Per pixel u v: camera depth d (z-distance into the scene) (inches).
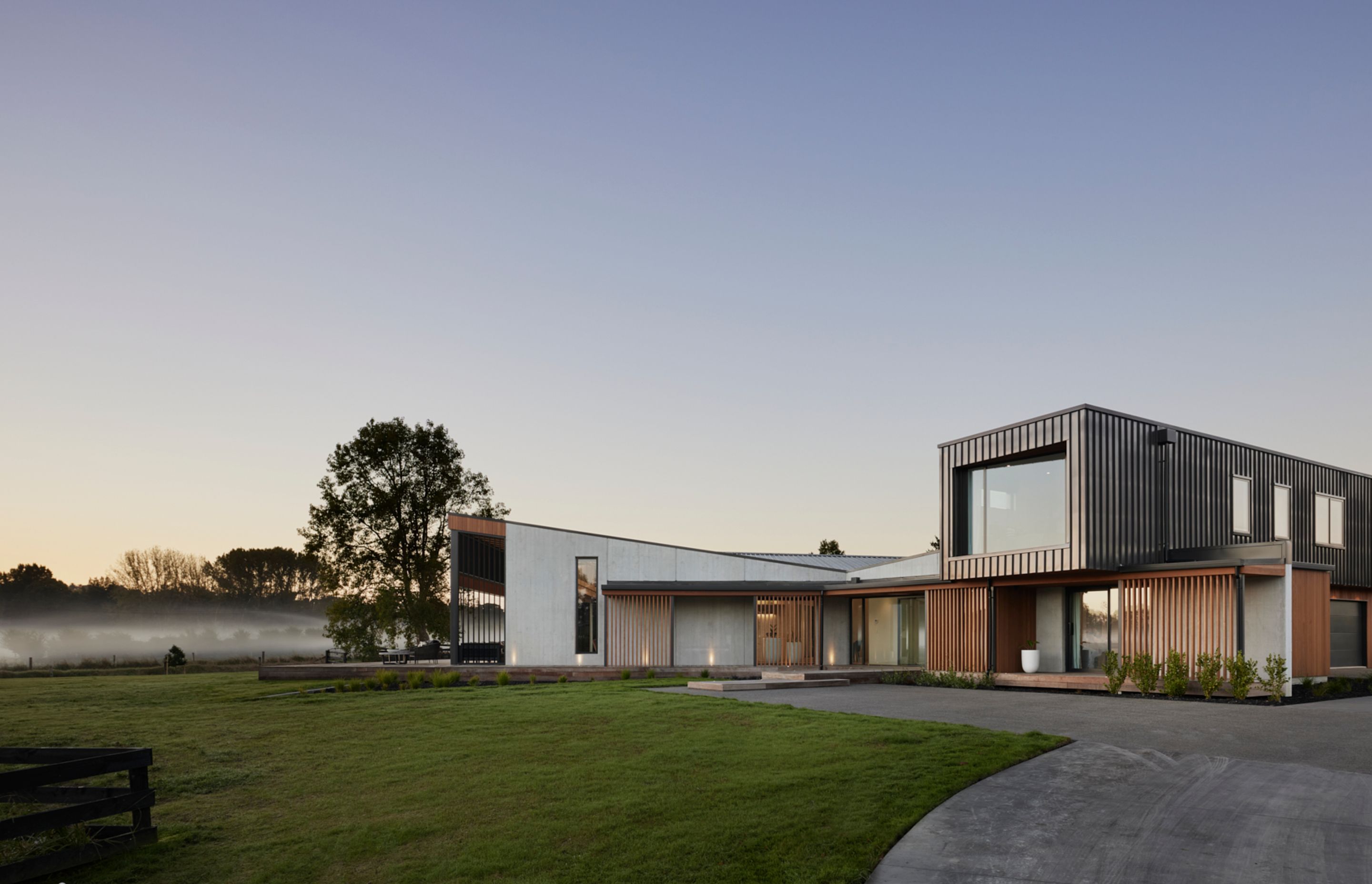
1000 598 797.9
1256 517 823.7
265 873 293.4
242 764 461.4
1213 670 593.6
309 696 786.8
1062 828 282.4
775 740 440.5
